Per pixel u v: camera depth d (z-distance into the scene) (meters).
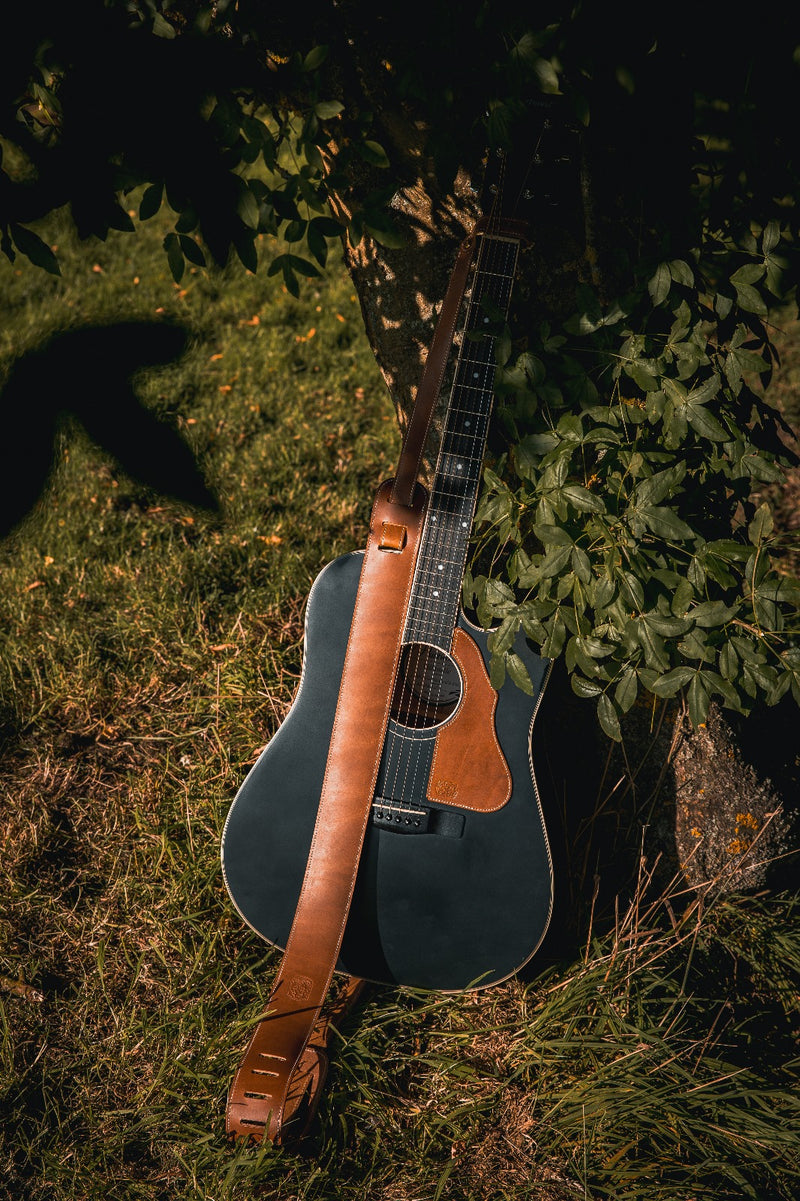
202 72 1.69
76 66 1.67
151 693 2.87
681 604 1.68
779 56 1.62
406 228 2.05
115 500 3.73
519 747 1.90
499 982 1.97
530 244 1.86
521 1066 1.95
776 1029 2.14
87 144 1.69
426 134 1.88
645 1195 1.76
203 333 4.76
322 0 1.77
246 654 2.86
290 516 3.57
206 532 3.59
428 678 2.14
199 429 4.09
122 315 4.83
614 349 1.86
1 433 4.06
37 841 2.42
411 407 2.26
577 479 2.04
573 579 1.75
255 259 1.77
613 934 2.14
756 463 1.77
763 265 1.73
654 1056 1.94
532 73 1.54
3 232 1.76
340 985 2.15
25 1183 1.79
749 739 2.37
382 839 1.94
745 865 2.30
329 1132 1.87
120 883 2.32
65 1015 2.08
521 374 1.79
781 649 1.87
